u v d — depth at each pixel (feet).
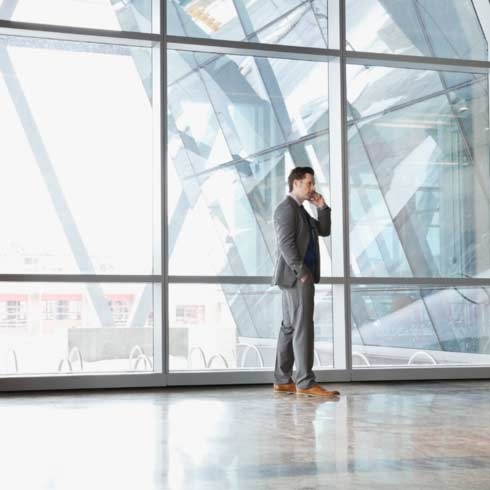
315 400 20.35
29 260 24.75
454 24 29.25
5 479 11.24
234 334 25.43
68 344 24.23
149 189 25.76
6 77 25.13
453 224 28.55
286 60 27.27
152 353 24.64
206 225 26.55
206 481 11.10
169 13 26.07
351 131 27.96
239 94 27.20
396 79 28.45
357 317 27.84
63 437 14.65
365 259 27.81
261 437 14.67
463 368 25.96
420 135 28.53
